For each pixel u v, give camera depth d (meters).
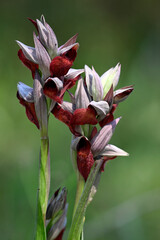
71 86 0.64
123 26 2.08
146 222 1.07
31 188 0.86
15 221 0.86
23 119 1.42
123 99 0.64
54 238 0.65
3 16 1.83
